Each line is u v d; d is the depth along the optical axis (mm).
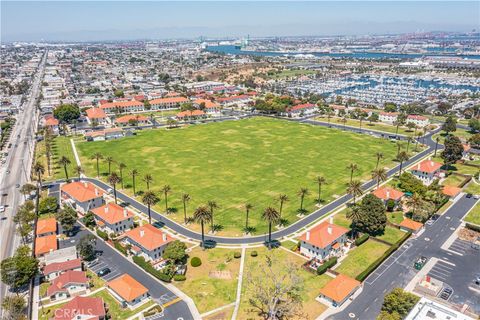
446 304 106688
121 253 135625
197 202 175375
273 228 152375
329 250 131250
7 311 105188
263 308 106438
